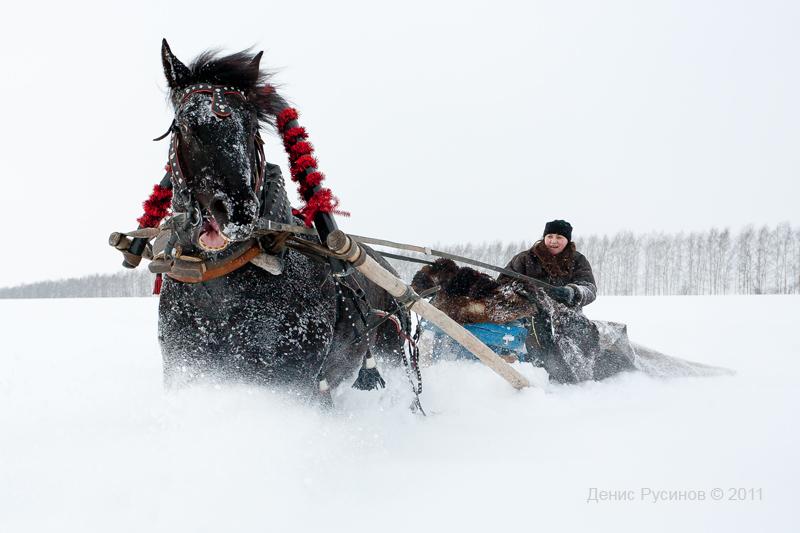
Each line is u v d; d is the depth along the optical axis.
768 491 2.36
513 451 2.93
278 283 2.79
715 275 66.44
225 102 2.56
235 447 2.49
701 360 6.22
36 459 2.50
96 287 78.94
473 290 4.63
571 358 4.71
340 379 3.57
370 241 3.21
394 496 2.35
